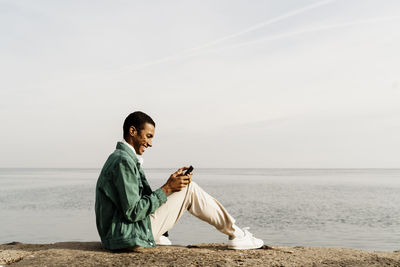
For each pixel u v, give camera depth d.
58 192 35.84
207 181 70.06
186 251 3.34
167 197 3.20
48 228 14.69
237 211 21.41
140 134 3.18
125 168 2.93
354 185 54.59
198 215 3.32
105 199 3.06
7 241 12.02
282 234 13.98
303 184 57.34
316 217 18.81
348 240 12.77
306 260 3.18
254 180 76.56
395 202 27.02
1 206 23.08
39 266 2.86
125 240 2.97
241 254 3.32
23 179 78.38
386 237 13.32
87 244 3.73
